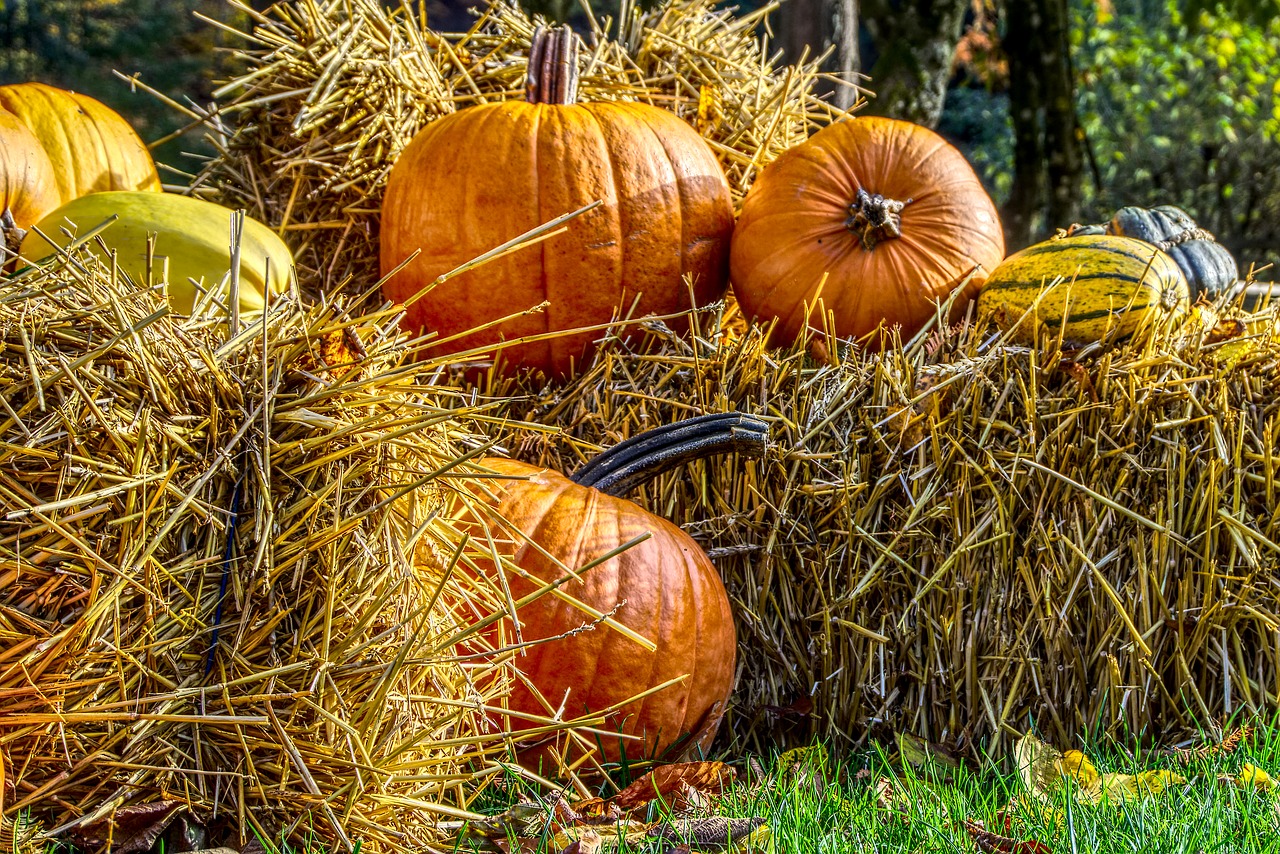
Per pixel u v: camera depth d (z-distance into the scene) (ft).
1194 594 9.60
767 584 9.59
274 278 9.23
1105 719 9.52
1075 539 9.50
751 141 13.35
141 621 6.09
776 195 11.18
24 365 5.95
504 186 10.52
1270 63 38.47
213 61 38.29
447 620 7.17
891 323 10.85
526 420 10.12
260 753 6.42
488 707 7.02
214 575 6.33
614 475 9.12
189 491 6.18
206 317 6.91
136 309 6.44
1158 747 9.52
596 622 7.33
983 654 9.53
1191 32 30.53
